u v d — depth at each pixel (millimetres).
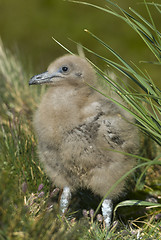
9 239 7055
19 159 10328
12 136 10555
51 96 9344
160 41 8758
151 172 11445
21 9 24844
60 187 9797
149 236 8586
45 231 7383
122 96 8695
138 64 20844
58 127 8906
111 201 9469
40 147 9484
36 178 10141
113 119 8992
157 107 8781
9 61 15664
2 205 7520
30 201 8750
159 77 19719
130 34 23219
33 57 20094
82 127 8828
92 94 9391
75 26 23672
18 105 13242
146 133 9148
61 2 25266
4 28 23391
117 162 9047
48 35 22719
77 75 9383
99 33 23312
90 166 9039
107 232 8516
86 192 10523
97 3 25203
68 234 7531
